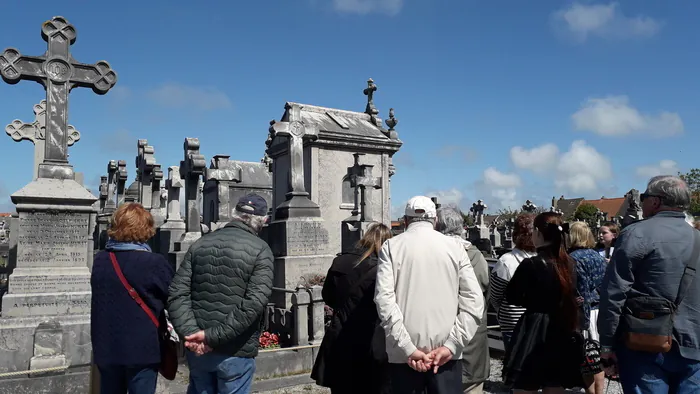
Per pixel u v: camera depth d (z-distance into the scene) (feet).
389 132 85.30
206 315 11.85
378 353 12.51
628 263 11.79
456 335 11.17
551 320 13.74
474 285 11.57
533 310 14.03
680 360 11.45
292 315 25.31
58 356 20.01
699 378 11.46
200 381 12.25
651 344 11.27
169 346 13.12
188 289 12.19
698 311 11.47
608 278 12.03
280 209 39.32
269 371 22.35
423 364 10.94
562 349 13.65
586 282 16.48
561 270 13.78
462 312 11.43
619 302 11.76
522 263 14.28
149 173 57.52
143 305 12.37
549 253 14.05
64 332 22.66
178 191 51.11
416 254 11.51
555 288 13.73
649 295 11.57
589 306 16.40
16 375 19.45
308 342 24.43
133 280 12.30
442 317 11.26
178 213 50.98
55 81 25.43
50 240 24.31
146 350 12.23
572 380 13.73
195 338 11.64
